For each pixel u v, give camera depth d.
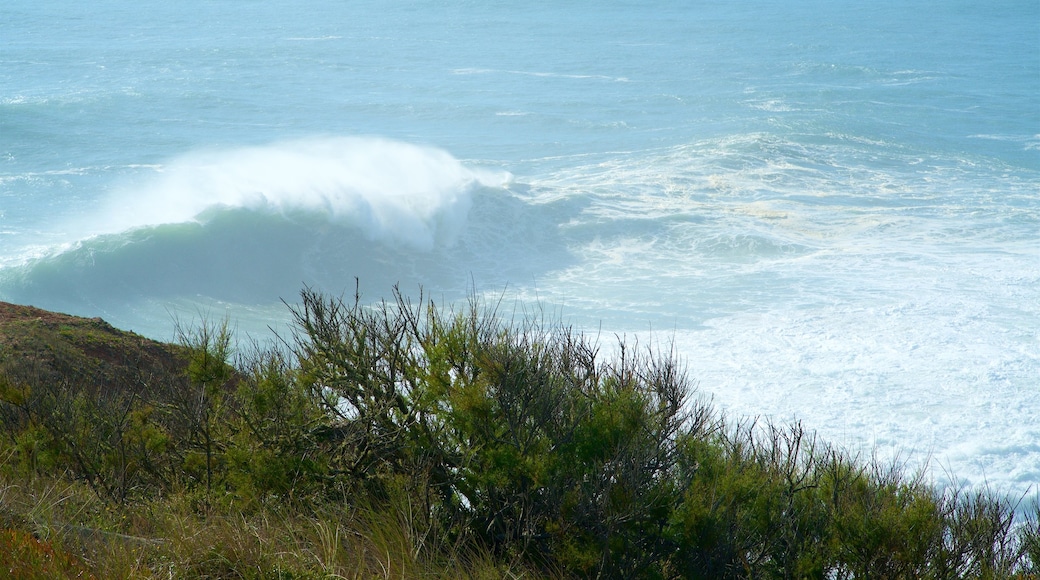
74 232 25.92
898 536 4.29
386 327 5.08
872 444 11.92
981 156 38.47
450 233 26.38
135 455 5.19
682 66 75.31
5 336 9.12
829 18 114.06
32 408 5.67
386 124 51.44
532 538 4.33
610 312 19.45
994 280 20.88
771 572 4.37
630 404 4.54
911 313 18.41
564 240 26.31
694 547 4.21
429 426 4.87
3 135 41.91
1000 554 4.88
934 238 25.36
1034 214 27.70
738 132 44.75
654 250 25.16
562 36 99.75
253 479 4.64
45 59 74.12
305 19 119.44
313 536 4.16
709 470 4.62
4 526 3.68
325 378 5.03
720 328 17.88
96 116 48.78
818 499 4.68
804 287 20.77
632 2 136.00
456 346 4.80
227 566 3.68
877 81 65.38
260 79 67.12
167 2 141.50
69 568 3.42
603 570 4.11
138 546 3.79
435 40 97.06
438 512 4.46
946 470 11.07
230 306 22.19
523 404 4.56
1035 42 89.88
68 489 4.61
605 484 4.26
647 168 35.72
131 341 10.23
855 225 26.95
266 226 24.73
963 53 81.56
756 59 78.62
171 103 54.53
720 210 28.31
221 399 5.45
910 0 137.12
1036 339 16.66
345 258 24.64
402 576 3.79
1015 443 11.92
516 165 38.50
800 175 33.78
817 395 13.88
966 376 14.68
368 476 4.77
